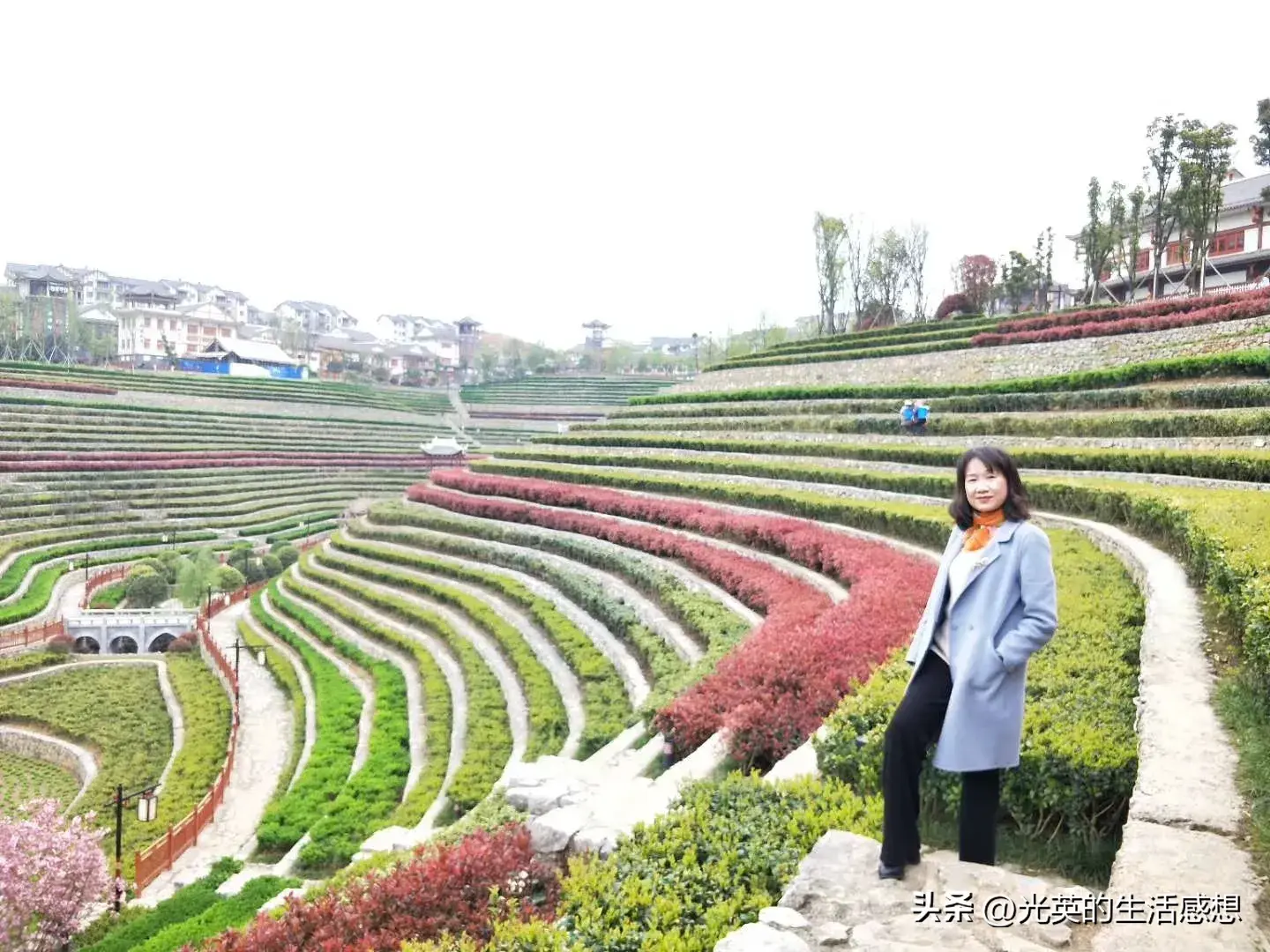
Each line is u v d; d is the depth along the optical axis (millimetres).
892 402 39156
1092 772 6672
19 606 41031
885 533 24047
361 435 91250
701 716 12039
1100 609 10945
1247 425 23719
